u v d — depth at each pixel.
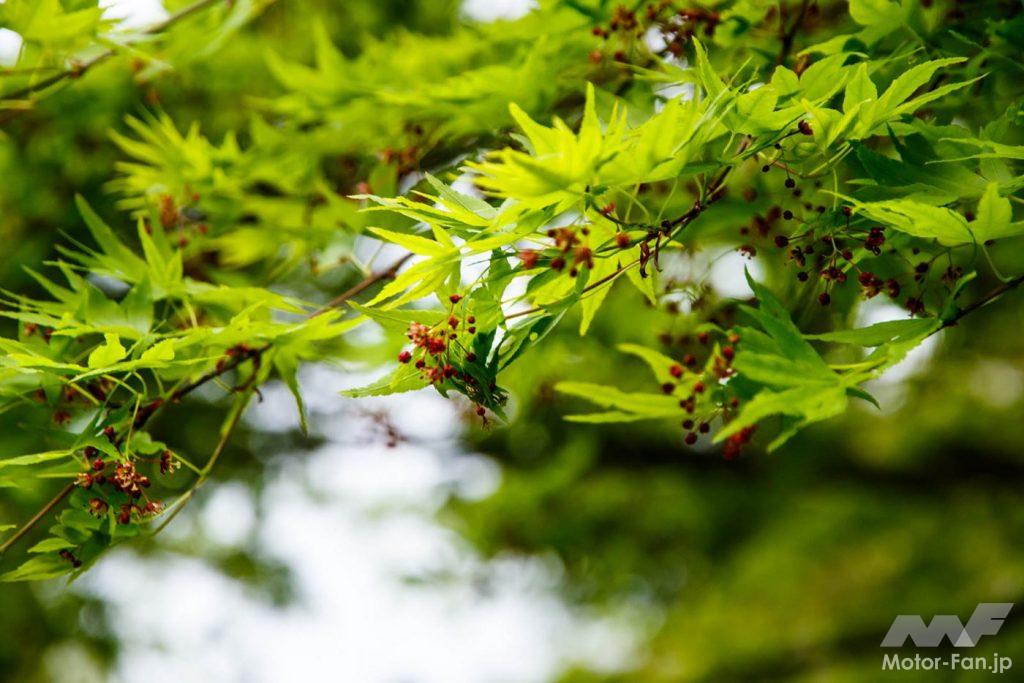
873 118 1.21
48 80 1.37
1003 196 1.20
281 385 1.79
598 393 1.23
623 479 2.09
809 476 2.21
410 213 1.20
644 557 2.26
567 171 1.17
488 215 1.20
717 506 2.24
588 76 1.36
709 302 1.35
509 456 1.99
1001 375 2.18
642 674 2.48
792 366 1.19
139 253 1.63
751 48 1.31
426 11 1.79
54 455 1.23
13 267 1.64
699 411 1.23
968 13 1.29
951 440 2.18
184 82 1.58
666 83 1.33
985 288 1.48
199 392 1.84
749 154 1.20
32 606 2.29
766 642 2.38
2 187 1.60
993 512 2.33
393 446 1.44
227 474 2.05
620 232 1.21
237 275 1.43
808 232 1.24
